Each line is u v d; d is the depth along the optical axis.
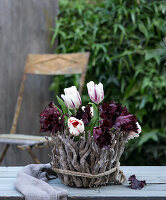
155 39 3.03
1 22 3.11
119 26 2.99
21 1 3.16
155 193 1.20
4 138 2.37
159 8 3.03
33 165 1.45
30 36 3.18
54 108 1.28
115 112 1.23
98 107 1.26
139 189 1.25
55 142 1.23
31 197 1.13
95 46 3.08
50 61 2.95
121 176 1.33
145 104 3.04
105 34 3.07
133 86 2.99
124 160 3.04
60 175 1.28
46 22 3.21
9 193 1.20
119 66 2.98
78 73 2.89
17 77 3.14
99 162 1.18
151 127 3.05
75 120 1.16
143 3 3.06
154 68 2.97
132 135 1.30
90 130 1.23
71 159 1.20
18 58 3.15
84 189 1.24
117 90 3.07
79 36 3.07
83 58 2.84
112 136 1.21
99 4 3.17
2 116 3.09
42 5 3.20
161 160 3.01
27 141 2.23
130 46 3.02
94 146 1.18
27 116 3.14
